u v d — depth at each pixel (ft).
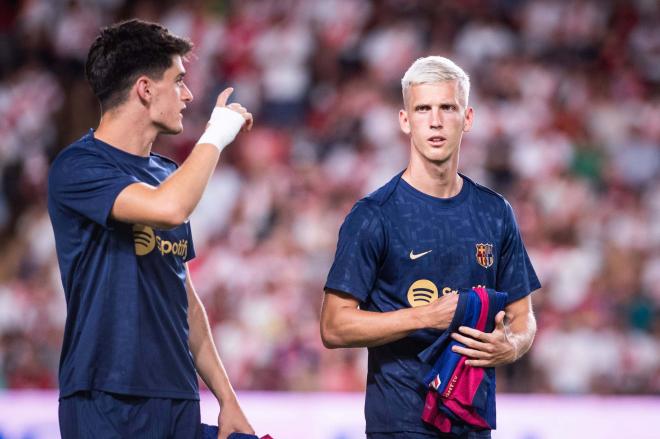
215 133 44.60
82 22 181.16
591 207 148.25
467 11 178.60
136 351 44.29
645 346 126.11
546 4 181.78
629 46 180.24
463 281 47.67
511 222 49.44
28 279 143.84
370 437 47.93
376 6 179.22
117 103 45.68
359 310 46.80
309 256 137.59
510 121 160.45
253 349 125.39
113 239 44.60
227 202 148.05
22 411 88.99
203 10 179.22
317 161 157.17
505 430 89.25
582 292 133.80
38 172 164.55
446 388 45.50
